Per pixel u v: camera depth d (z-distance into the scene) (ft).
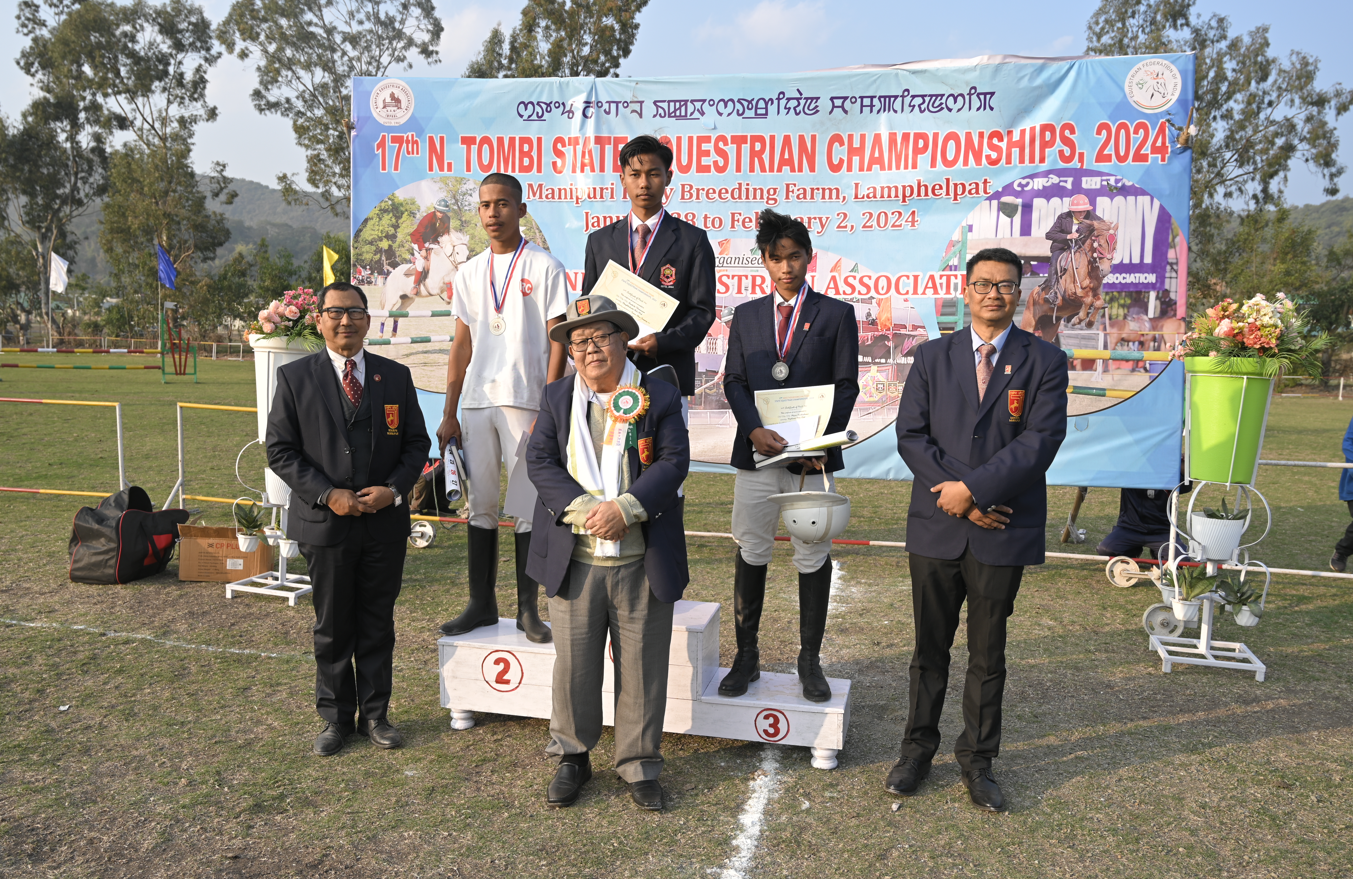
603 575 10.25
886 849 9.39
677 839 9.57
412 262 23.82
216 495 29.71
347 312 11.36
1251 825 9.95
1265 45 112.98
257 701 13.25
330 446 11.35
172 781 10.73
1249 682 14.56
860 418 22.33
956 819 10.06
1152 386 20.74
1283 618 18.28
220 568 19.76
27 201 173.68
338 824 9.78
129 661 14.84
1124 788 10.84
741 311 12.65
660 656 10.41
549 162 23.08
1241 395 15.48
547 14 102.63
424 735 12.25
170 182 161.89
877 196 21.71
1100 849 9.41
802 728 11.37
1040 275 21.11
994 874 8.91
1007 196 21.09
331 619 11.53
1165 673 14.94
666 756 11.77
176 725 12.35
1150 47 115.85
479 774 11.09
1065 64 20.56
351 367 11.57
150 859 9.04
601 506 9.78
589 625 10.34
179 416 22.58
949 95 21.15
